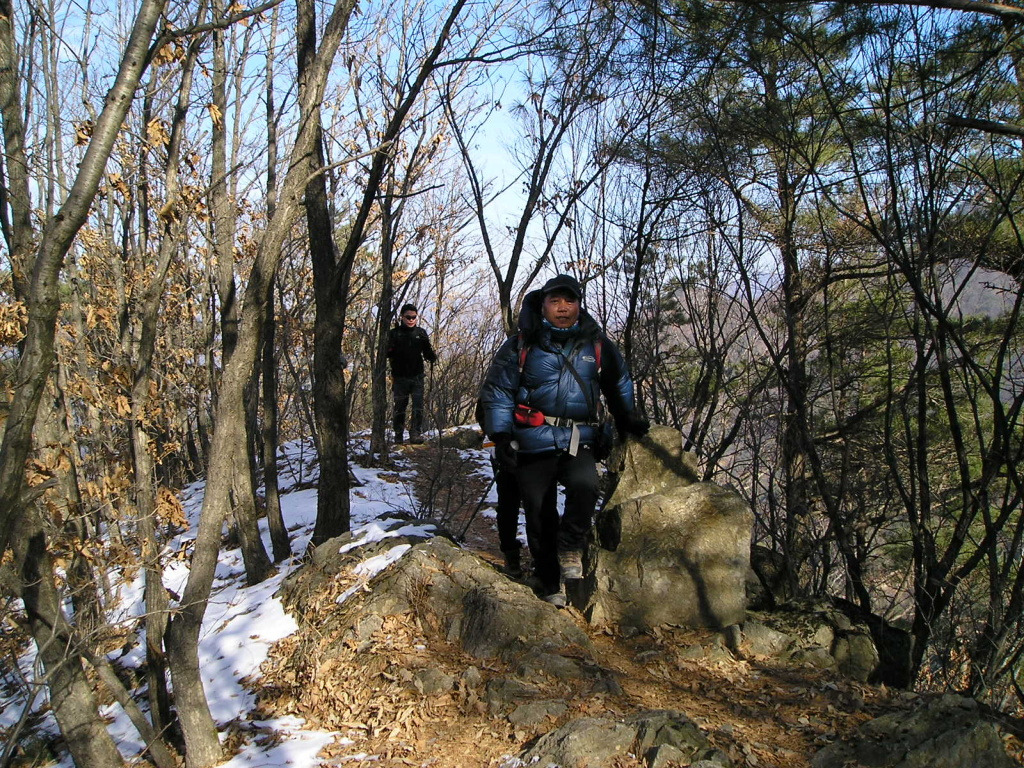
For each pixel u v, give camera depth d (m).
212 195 6.84
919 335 6.04
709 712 3.63
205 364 10.96
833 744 3.31
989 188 5.53
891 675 4.82
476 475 11.77
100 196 6.74
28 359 3.03
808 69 6.12
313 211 6.69
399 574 4.78
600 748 3.23
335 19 4.02
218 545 3.96
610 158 7.36
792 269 6.84
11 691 5.48
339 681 4.25
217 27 3.19
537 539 4.59
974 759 3.21
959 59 5.46
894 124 5.86
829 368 6.99
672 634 4.40
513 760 3.33
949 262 6.11
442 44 5.87
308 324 10.88
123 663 5.43
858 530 6.78
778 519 6.69
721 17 5.59
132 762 4.21
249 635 5.22
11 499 3.01
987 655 5.32
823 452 7.29
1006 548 6.09
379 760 3.50
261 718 4.21
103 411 5.94
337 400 6.78
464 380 15.64
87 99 6.34
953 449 7.25
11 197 4.13
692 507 4.66
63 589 5.18
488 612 4.35
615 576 4.54
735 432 7.16
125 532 6.27
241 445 6.79
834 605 5.04
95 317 6.25
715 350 7.31
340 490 6.78
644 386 8.57
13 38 4.10
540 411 4.46
